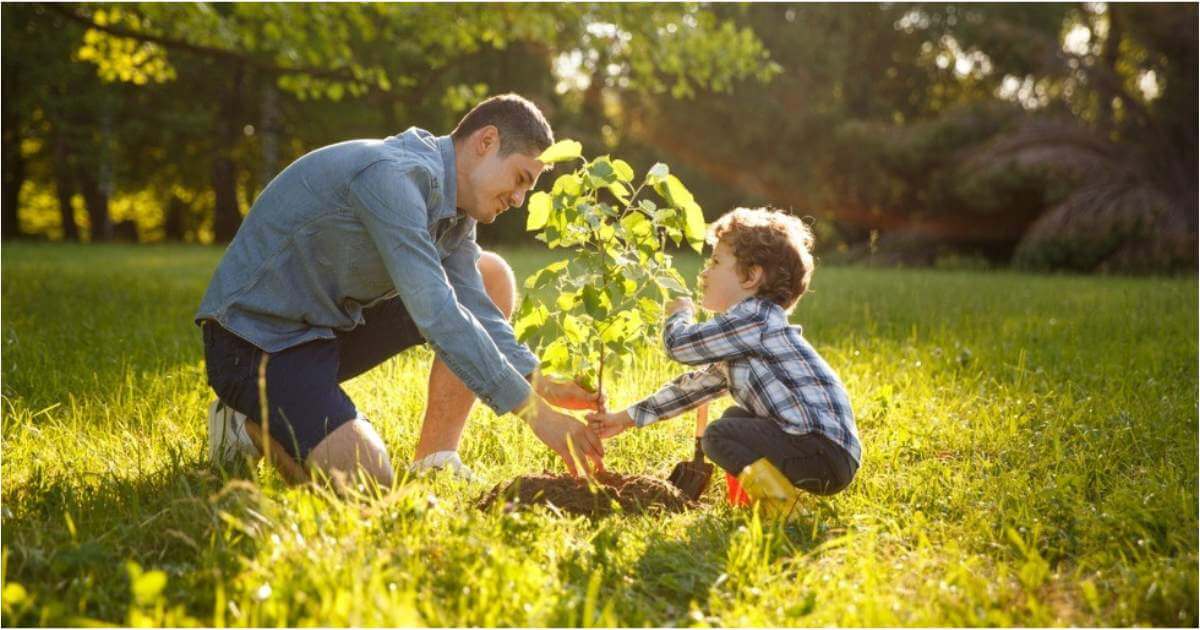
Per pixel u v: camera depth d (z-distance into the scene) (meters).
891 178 22.31
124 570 2.09
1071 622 2.06
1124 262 17.05
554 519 2.57
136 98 25.44
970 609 2.04
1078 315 7.09
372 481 2.66
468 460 3.37
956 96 27.81
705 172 26.66
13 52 21.34
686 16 10.62
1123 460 3.28
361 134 26.98
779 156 25.11
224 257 2.89
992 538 2.51
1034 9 22.88
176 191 32.72
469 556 2.12
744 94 24.72
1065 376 4.67
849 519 2.71
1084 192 18.23
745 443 2.79
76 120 25.11
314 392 2.79
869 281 12.29
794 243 2.99
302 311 2.83
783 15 25.67
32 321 6.07
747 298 2.96
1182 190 18.34
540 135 2.89
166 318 6.75
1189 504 2.65
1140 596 2.14
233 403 2.85
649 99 26.02
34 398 3.89
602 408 3.04
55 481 2.77
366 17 10.11
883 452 3.36
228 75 25.23
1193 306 7.62
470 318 2.67
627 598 2.12
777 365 2.86
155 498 2.65
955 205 20.92
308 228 2.78
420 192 2.79
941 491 2.94
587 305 2.86
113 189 30.56
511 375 2.67
